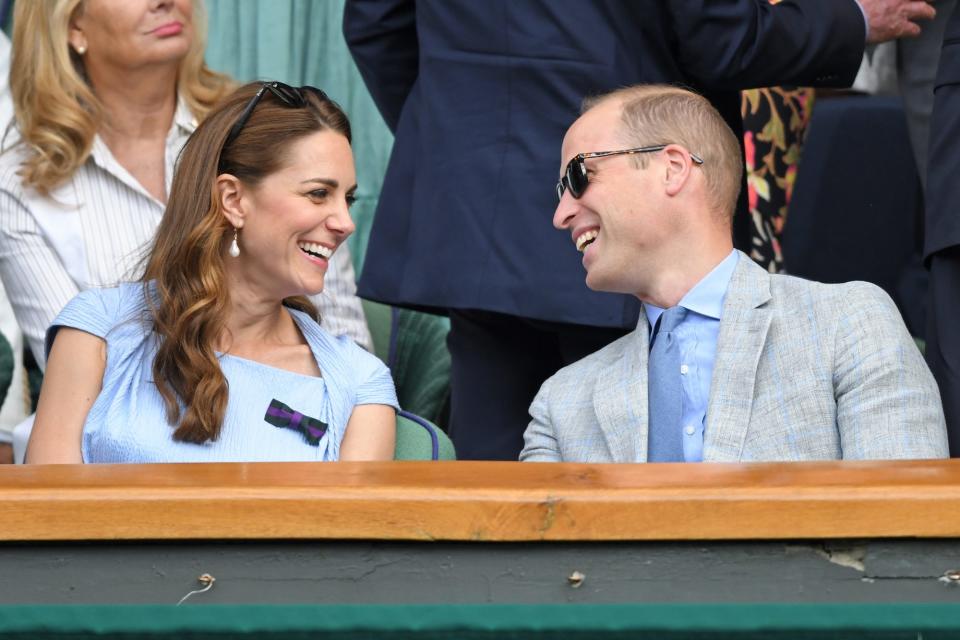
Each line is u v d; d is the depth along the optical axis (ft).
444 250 37.35
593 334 36.65
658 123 31.71
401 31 41.68
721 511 17.03
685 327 31.30
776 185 50.49
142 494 17.31
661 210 31.37
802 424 29.71
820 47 37.29
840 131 58.18
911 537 17.07
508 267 36.45
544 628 16.83
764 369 30.32
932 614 16.62
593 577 17.24
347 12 42.11
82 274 41.78
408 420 34.37
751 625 16.71
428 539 17.21
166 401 31.83
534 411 32.91
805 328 30.40
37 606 17.06
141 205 42.55
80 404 32.50
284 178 32.68
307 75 58.54
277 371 33.06
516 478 18.28
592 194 31.78
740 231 39.37
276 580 17.38
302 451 32.24
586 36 36.27
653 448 30.68
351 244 57.31
